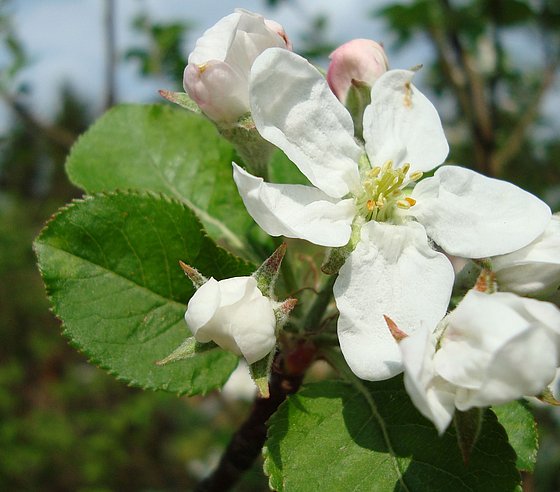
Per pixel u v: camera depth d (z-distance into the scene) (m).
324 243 0.08
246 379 0.28
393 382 0.09
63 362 0.55
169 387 0.10
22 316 0.56
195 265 0.10
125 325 0.10
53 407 0.49
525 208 0.09
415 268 0.09
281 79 0.09
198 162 0.12
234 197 0.12
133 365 0.10
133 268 0.10
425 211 0.09
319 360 0.10
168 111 0.13
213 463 0.38
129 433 0.44
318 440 0.08
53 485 0.43
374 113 0.10
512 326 0.07
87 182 0.12
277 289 0.10
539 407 0.22
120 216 0.10
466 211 0.09
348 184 0.09
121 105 0.13
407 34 0.26
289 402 0.09
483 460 0.08
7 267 0.57
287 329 0.10
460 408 0.07
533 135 0.28
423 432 0.08
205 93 0.09
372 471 0.08
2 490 0.41
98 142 0.12
